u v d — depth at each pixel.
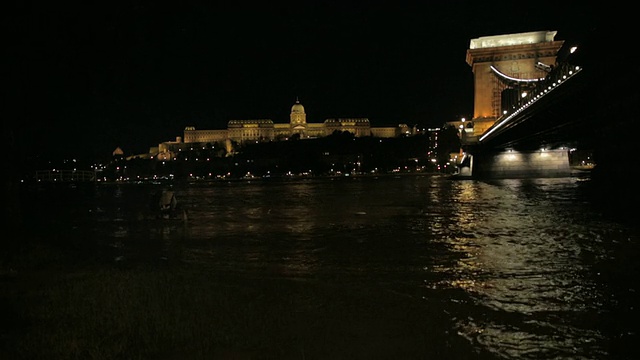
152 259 18.09
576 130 60.47
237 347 8.43
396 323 9.87
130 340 8.59
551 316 10.40
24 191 90.44
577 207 37.78
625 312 10.63
